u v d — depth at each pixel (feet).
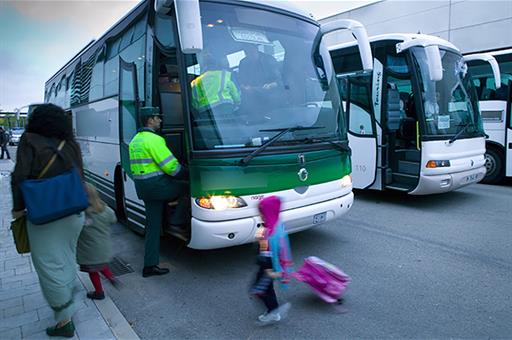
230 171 13.73
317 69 17.93
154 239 15.42
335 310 12.42
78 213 10.46
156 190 14.44
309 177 15.47
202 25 15.10
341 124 17.79
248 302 13.25
